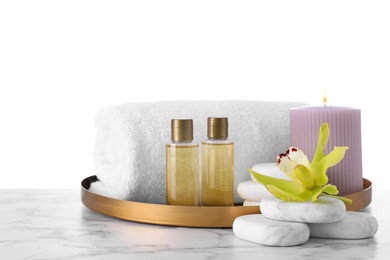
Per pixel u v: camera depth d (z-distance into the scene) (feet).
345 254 3.07
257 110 4.43
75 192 5.14
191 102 4.38
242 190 3.88
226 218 3.59
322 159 3.43
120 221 3.93
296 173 3.37
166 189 3.88
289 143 4.41
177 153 3.80
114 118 4.14
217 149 3.79
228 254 3.09
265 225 3.27
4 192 5.16
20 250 3.21
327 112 3.95
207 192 3.82
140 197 4.12
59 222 3.92
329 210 3.23
